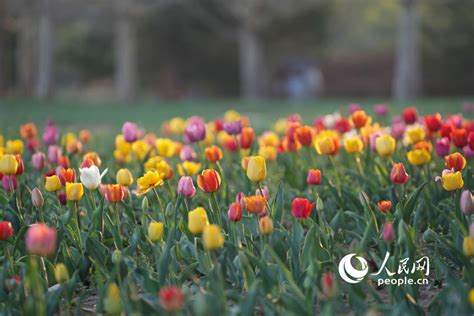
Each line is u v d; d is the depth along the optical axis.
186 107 26.86
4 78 38.53
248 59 39.66
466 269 4.16
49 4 37.81
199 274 4.78
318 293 3.91
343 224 5.40
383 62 51.94
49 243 3.32
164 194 6.20
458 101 24.48
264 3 38.81
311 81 54.03
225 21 45.00
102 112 23.20
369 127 6.91
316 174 5.20
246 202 4.22
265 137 7.27
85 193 5.42
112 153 8.99
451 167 5.10
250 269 3.95
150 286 4.00
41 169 6.14
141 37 47.16
